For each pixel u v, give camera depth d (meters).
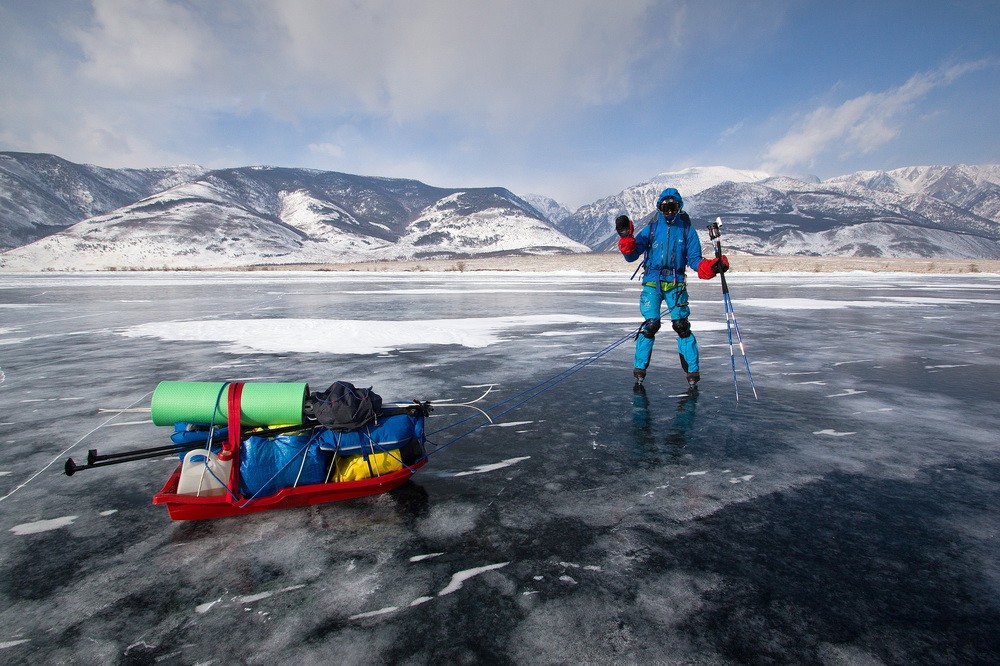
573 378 6.44
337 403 2.94
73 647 1.90
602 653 1.84
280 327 11.59
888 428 4.45
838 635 1.94
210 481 2.76
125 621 2.04
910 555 2.48
